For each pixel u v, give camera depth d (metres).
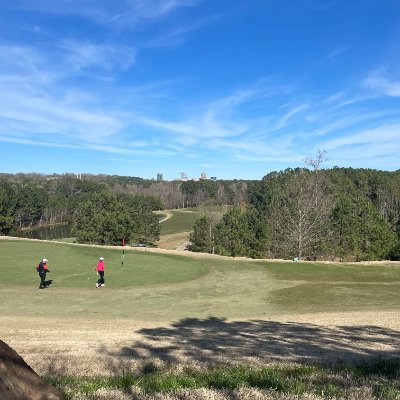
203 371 8.57
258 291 24.95
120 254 35.75
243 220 71.31
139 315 18.86
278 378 7.30
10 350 4.87
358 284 27.38
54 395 4.88
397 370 8.49
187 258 35.09
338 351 11.70
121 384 7.09
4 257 32.66
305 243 54.41
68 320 17.20
